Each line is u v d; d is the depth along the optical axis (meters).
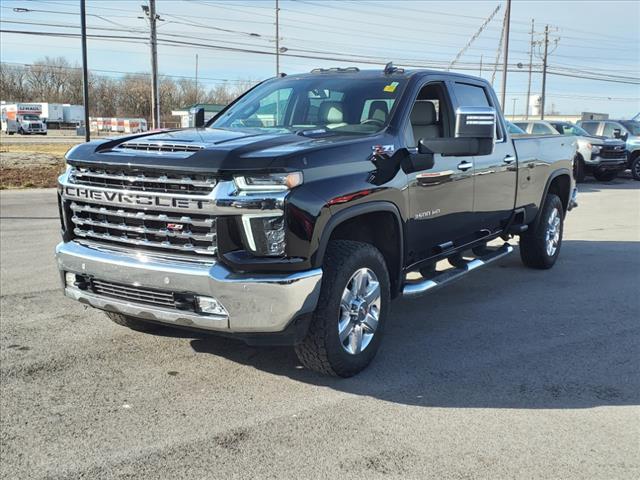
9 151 36.00
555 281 7.04
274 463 3.14
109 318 4.95
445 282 5.11
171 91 107.50
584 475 3.07
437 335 5.15
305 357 4.00
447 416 3.68
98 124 87.06
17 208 12.93
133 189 3.75
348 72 5.36
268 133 4.35
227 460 3.17
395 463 3.16
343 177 3.85
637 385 4.17
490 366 4.47
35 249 8.45
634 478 3.05
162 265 3.62
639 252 8.77
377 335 4.34
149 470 3.07
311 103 5.00
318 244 3.63
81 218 4.07
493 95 6.02
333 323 3.88
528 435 3.46
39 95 118.38
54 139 60.62
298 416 3.65
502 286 6.80
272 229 3.49
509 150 6.15
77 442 3.33
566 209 7.95
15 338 4.89
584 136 20.61
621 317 5.70
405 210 4.48
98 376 4.20
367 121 4.64
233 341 4.88
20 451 3.23
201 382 4.12
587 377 4.30
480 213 5.70
